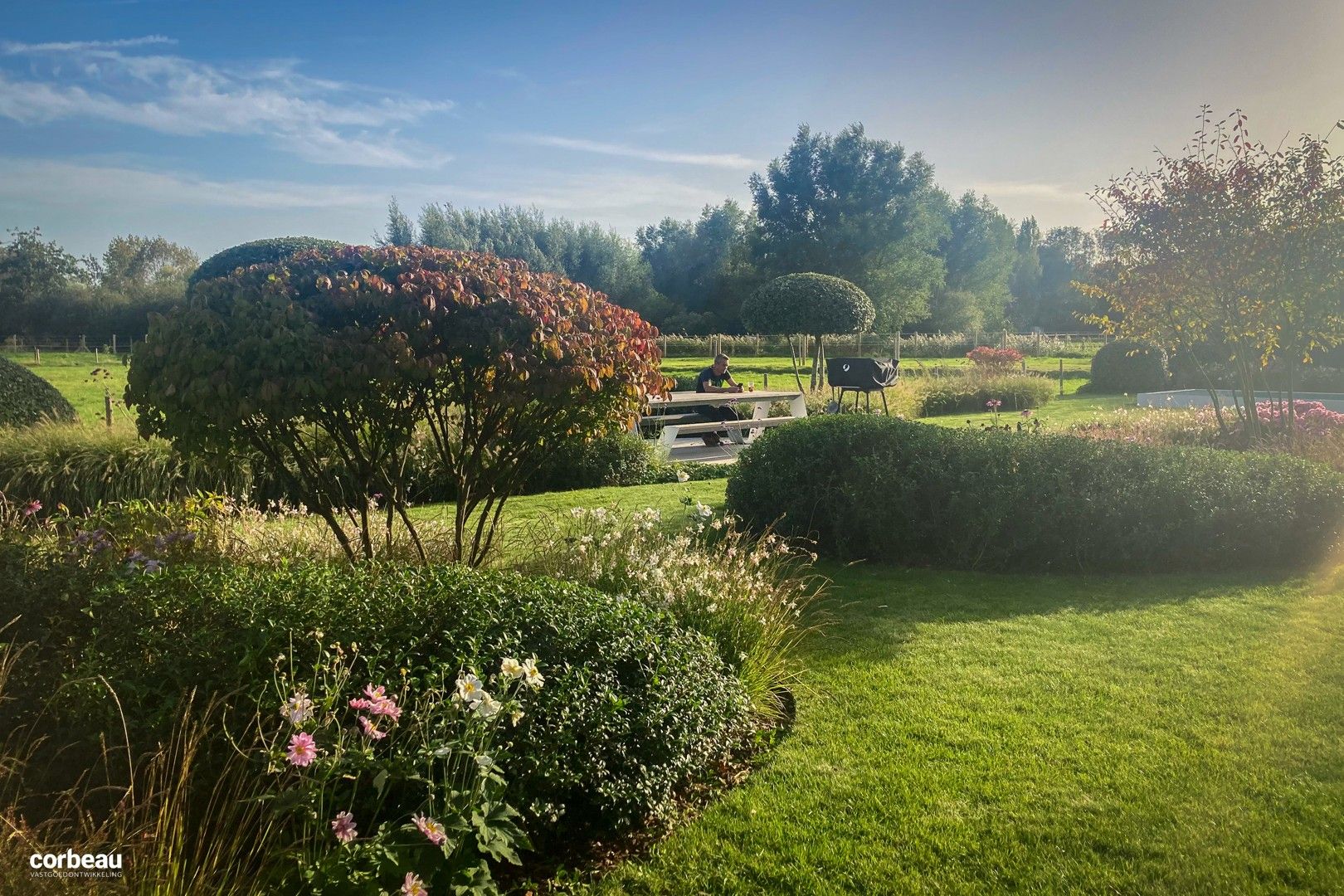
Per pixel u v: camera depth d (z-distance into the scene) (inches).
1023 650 178.9
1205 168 368.5
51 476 314.8
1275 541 245.6
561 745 103.2
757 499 274.2
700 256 2225.6
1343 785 121.6
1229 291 365.7
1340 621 195.6
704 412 566.3
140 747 95.3
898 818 114.2
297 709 85.6
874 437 266.8
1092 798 119.0
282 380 148.9
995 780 124.3
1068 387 968.9
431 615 112.2
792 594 206.1
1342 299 360.5
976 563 246.5
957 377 855.7
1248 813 114.8
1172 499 241.6
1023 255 2731.3
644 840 109.3
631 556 174.6
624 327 185.6
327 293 157.4
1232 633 188.2
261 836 86.7
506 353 159.0
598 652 114.3
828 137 1790.1
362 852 82.6
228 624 106.7
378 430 174.4
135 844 81.3
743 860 104.7
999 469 250.4
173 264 2714.1
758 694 149.9
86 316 1723.7
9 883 72.6
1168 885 99.7
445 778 90.4
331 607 108.8
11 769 91.4
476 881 89.0
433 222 1845.5
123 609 108.8
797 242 1776.6
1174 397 704.4
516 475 190.5
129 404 159.3
